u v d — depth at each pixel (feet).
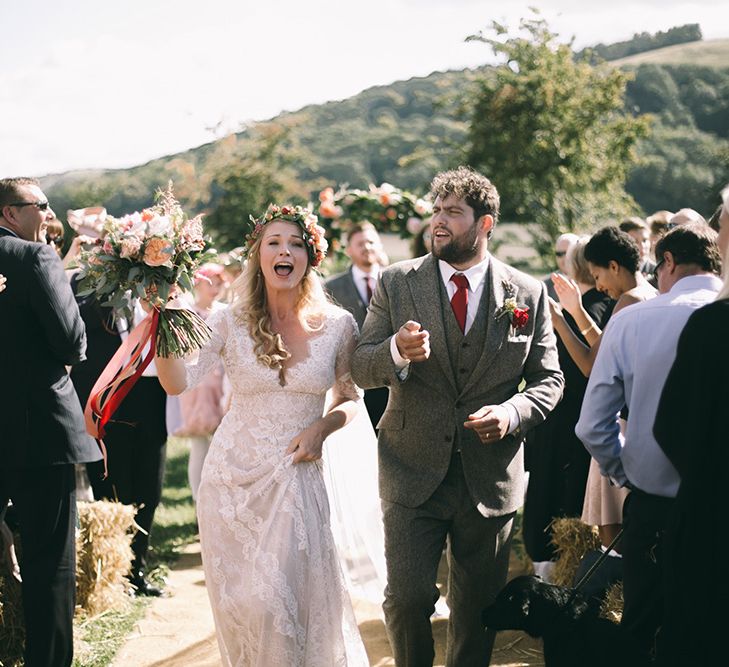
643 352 11.41
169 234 12.59
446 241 13.29
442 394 13.34
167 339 12.73
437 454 13.30
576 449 17.79
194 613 18.93
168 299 12.89
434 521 13.41
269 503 12.96
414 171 129.39
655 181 86.28
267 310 13.60
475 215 13.30
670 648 9.47
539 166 60.39
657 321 11.41
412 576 13.05
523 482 13.87
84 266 12.78
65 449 14.28
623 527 11.94
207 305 24.13
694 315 9.68
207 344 13.35
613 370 11.71
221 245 63.87
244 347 13.29
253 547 12.91
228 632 12.98
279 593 12.41
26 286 14.06
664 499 11.30
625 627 11.63
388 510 13.46
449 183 13.44
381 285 13.85
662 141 92.73
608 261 16.06
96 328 19.85
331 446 17.06
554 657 11.28
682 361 9.61
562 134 60.75
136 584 20.13
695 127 98.32
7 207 14.83
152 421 20.27
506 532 13.65
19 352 14.10
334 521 17.06
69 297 14.42
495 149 61.31
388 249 76.69
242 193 64.44
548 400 13.29
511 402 13.00
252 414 13.25
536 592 11.50
